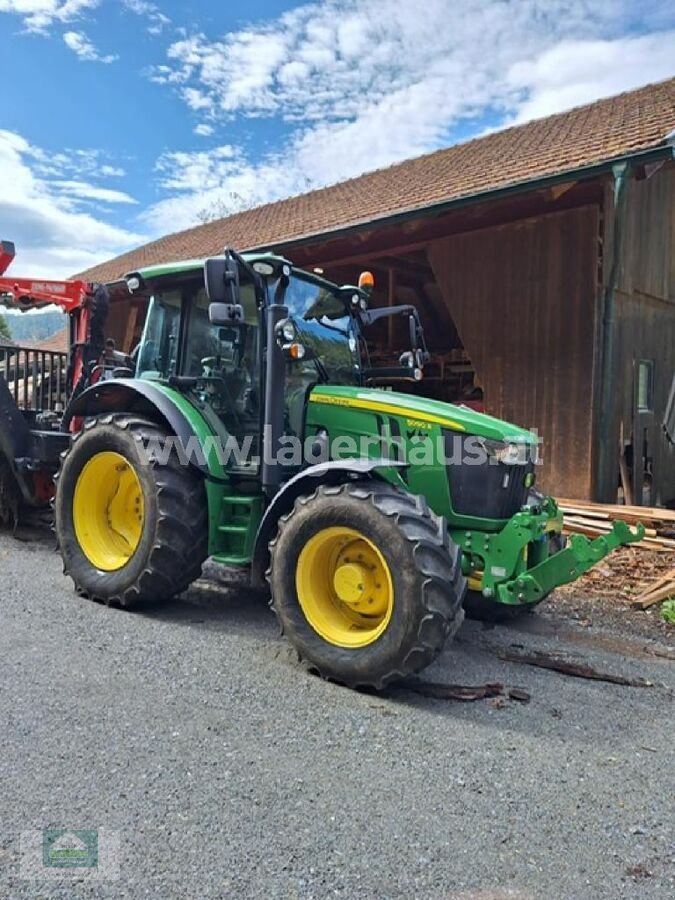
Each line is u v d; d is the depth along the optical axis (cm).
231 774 229
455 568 298
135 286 458
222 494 400
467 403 845
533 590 325
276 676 316
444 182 887
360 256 906
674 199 841
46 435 558
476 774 237
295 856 189
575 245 717
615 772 242
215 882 177
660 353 822
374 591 317
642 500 780
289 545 327
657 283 811
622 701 305
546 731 272
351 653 305
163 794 215
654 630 409
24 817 201
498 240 777
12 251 621
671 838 205
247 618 404
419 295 1162
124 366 585
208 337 430
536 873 187
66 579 470
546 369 742
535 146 902
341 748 252
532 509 359
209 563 541
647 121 773
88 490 440
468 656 357
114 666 318
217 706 281
